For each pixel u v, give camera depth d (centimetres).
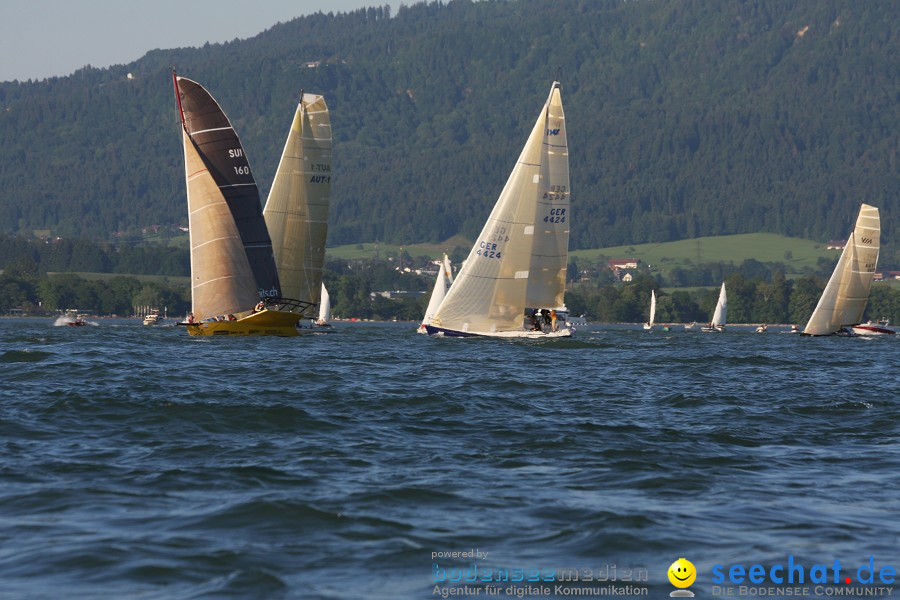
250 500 6250
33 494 6444
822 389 14488
